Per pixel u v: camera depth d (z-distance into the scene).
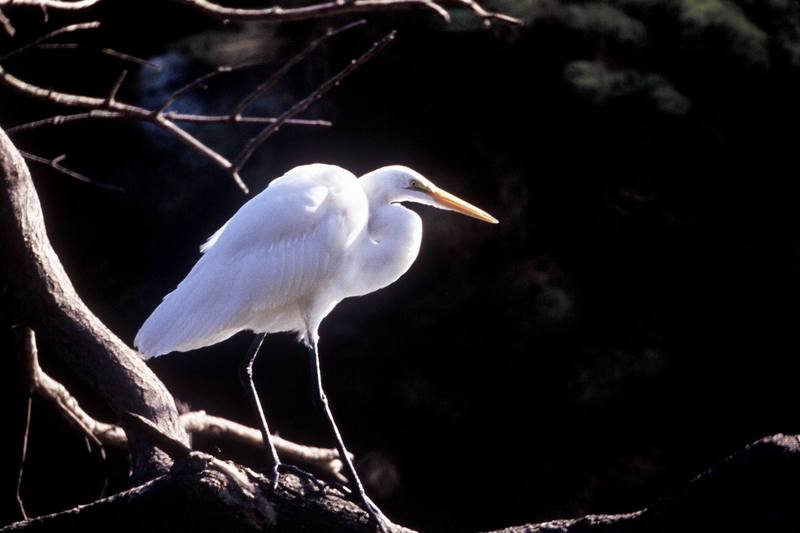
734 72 13.90
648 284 13.93
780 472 4.03
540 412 13.48
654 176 14.02
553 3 13.67
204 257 6.11
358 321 13.55
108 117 7.14
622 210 13.83
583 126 13.90
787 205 14.07
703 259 14.01
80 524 4.92
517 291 13.61
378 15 13.68
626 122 13.76
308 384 13.68
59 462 12.88
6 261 6.51
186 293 5.94
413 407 13.41
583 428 13.59
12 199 6.48
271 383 13.84
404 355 13.55
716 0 14.05
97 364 6.38
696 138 13.83
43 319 6.48
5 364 12.02
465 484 13.68
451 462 13.71
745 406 13.92
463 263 13.78
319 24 14.01
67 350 6.46
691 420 13.78
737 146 14.01
